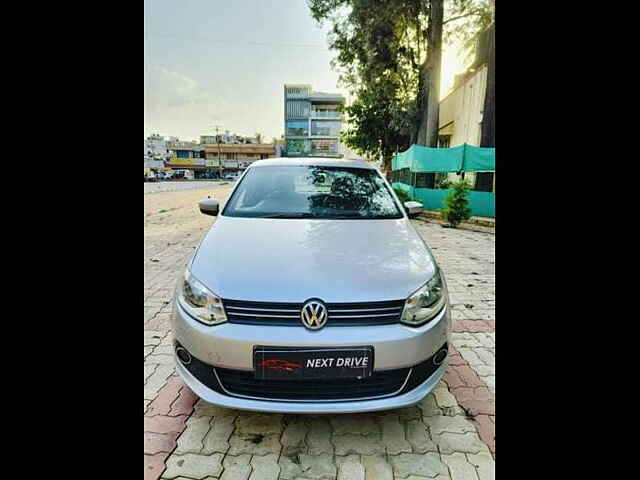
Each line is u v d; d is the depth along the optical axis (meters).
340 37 13.23
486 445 1.75
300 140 50.94
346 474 1.60
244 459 1.66
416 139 13.13
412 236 2.27
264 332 1.58
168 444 1.72
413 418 1.93
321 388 1.62
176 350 1.78
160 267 4.63
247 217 2.47
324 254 1.91
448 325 1.82
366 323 1.63
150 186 29.08
